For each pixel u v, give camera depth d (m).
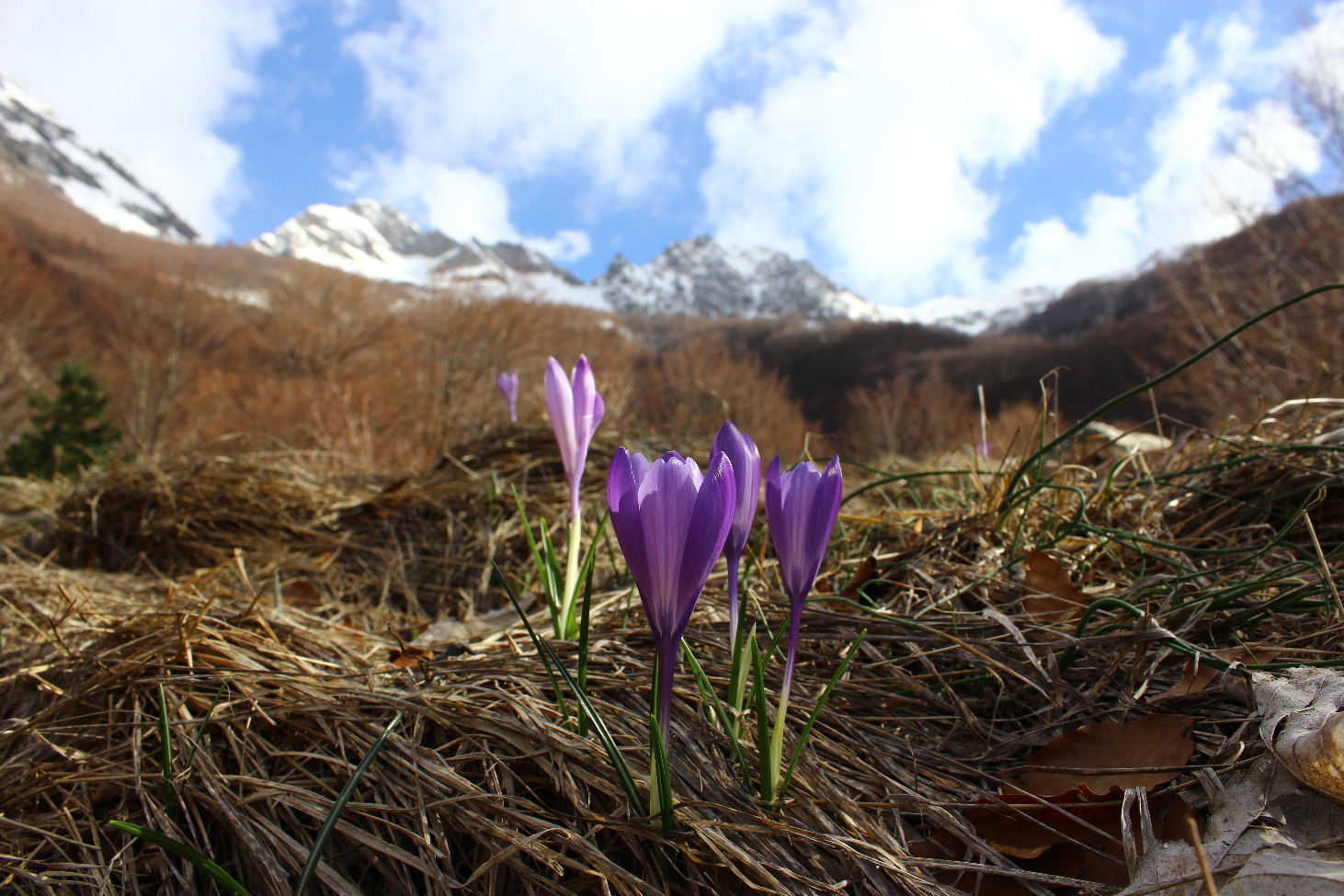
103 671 0.34
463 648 0.36
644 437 1.02
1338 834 0.20
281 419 3.58
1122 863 0.23
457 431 3.57
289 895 0.23
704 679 0.26
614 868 0.22
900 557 0.42
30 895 0.25
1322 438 0.43
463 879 0.25
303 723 0.29
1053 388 0.44
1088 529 0.38
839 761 0.28
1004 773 0.27
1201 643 0.31
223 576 0.59
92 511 0.72
